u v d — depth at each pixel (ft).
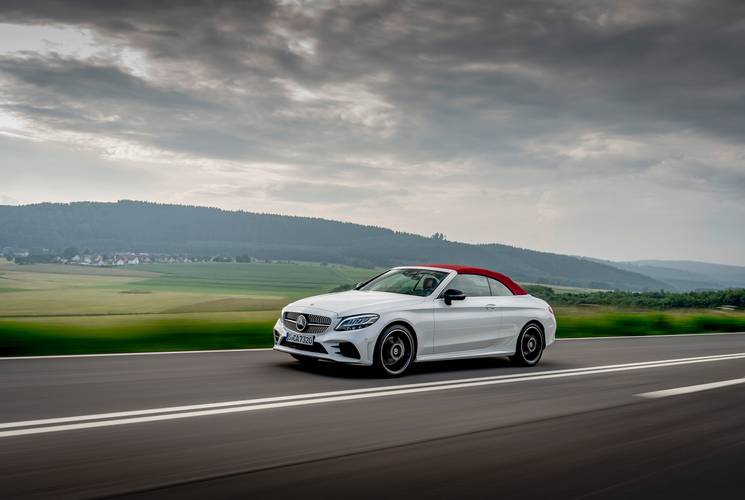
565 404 22.45
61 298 449.48
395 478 13.66
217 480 13.05
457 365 31.60
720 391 26.14
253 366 28.53
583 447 16.79
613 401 23.30
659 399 23.98
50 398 20.31
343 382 25.26
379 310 26.94
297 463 14.42
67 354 31.24
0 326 37.65
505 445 16.69
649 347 45.14
